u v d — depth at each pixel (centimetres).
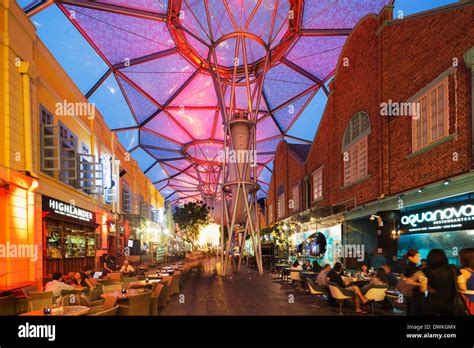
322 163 1939
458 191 855
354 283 1011
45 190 1180
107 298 687
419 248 1078
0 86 941
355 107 1518
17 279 966
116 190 2258
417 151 1029
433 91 975
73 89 1576
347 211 1501
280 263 2367
